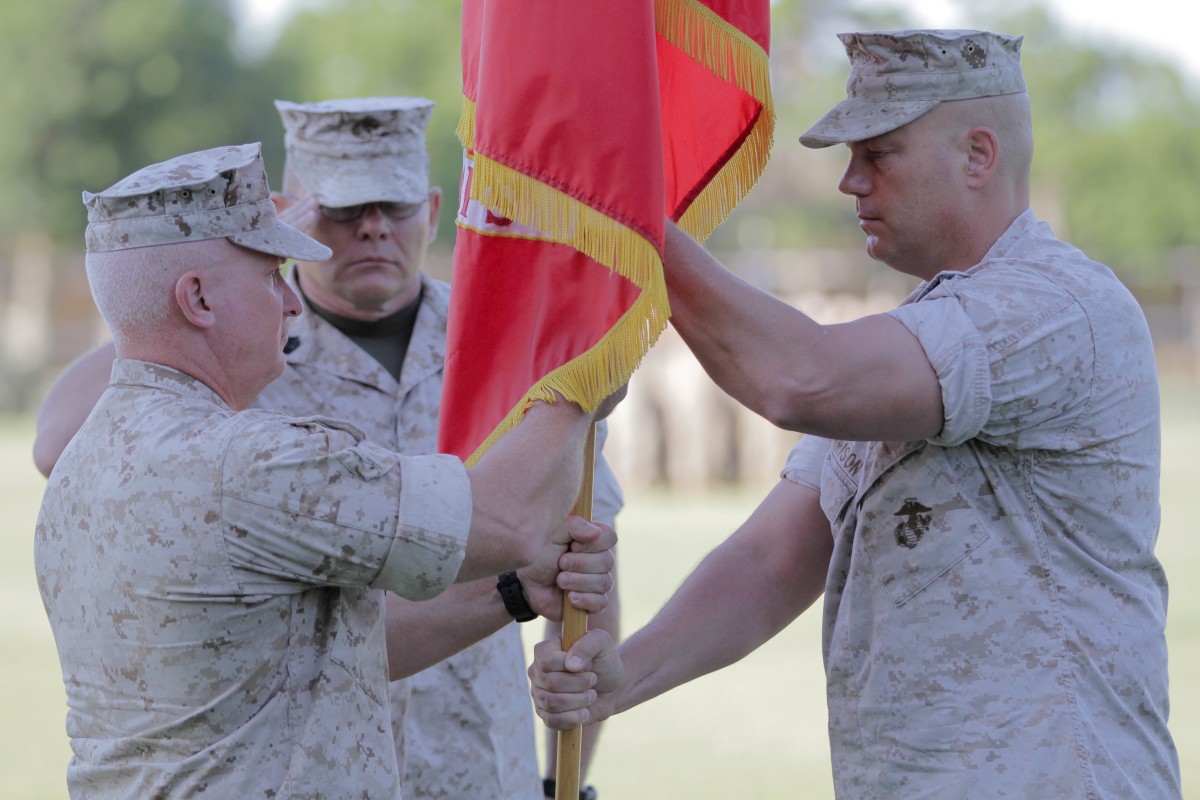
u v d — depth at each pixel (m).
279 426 4.55
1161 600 5.34
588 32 4.88
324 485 4.47
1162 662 5.21
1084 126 75.56
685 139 5.57
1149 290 64.62
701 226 5.51
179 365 4.68
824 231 73.69
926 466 5.16
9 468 34.75
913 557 5.16
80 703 4.72
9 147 62.72
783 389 4.93
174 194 4.62
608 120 4.85
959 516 5.11
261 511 4.43
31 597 18.52
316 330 7.05
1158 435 5.32
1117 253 68.56
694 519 25.92
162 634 4.47
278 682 4.54
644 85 4.88
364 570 4.50
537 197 4.88
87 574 4.61
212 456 4.48
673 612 5.88
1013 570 5.07
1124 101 77.81
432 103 7.14
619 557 21.05
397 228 6.93
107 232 4.64
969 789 4.99
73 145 63.44
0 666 14.69
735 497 29.58
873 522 5.27
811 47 75.31
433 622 5.60
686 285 5.03
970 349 4.90
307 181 6.90
